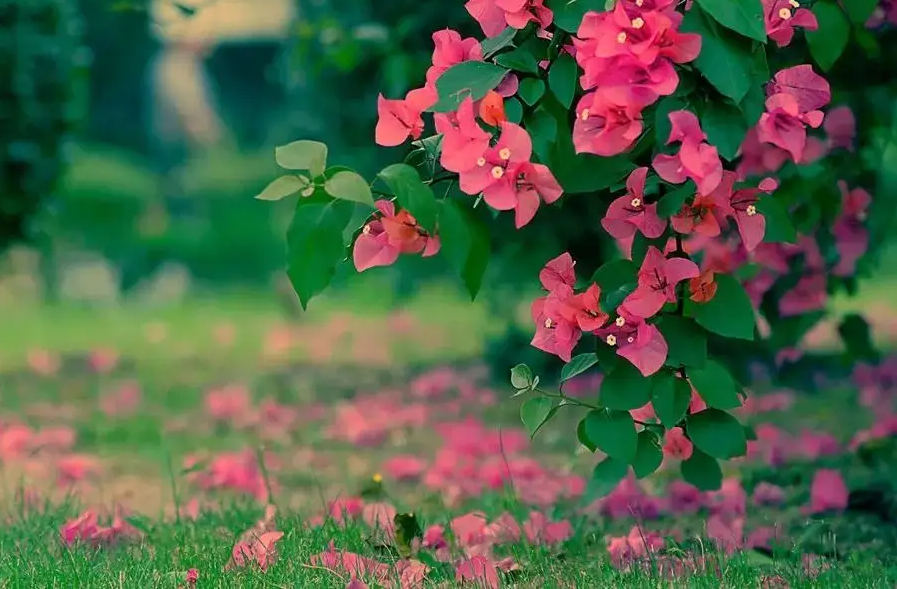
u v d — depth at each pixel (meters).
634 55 3.24
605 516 5.98
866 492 5.86
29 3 9.85
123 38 30.47
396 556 4.94
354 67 8.97
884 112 6.37
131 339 16.61
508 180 3.38
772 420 9.05
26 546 5.23
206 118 33.66
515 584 4.61
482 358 12.91
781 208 3.77
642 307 3.68
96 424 9.66
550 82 3.52
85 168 30.11
